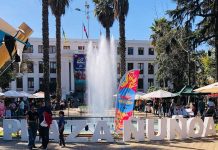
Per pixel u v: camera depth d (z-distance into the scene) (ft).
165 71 166.91
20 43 28.66
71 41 256.52
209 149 49.16
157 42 164.25
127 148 50.24
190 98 139.03
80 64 242.58
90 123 80.89
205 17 96.73
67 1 142.82
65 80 244.42
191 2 95.50
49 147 51.78
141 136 57.57
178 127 59.77
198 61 174.19
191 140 58.18
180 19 97.55
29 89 246.68
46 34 92.94
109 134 57.21
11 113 100.99
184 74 166.71
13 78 160.04
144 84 265.34
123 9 109.29
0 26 26.76
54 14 140.67
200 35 95.86
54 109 134.31
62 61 245.45
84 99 238.48
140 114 127.44
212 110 81.35
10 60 29.60
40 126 50.26
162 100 132.26
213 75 169.89
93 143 55.62
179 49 156.46
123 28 109.81
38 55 248.32
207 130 63.16
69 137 57.11
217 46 96.02
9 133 60.08
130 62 265.54
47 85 91.66
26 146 52.85
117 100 63.05
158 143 55.01
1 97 123.24
